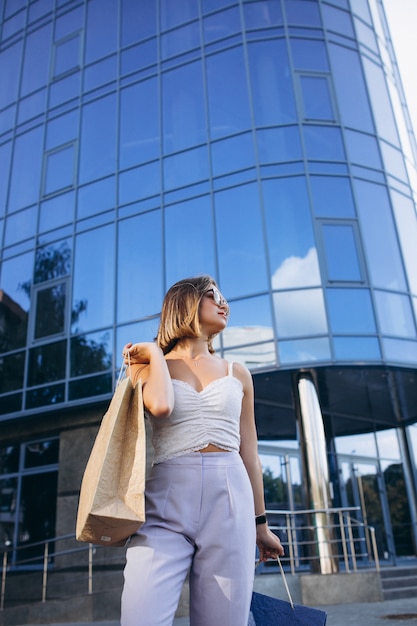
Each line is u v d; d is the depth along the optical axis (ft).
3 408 44.34
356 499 45.01
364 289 38.34
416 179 47.98
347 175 41.98
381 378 38.88
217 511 4.98
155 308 41.29
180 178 44.68
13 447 46.34
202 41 49.06
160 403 4.91
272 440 45.96
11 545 42.52
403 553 43.93
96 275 44.88
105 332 42.45
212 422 5.29
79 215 48.01
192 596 4.94
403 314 38.99
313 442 34.40
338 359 35.83
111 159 48.65
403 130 49.44
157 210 44.50
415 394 42.52
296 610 5.75
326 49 46.98
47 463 43.91
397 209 43.21
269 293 37.86
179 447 5.15
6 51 61.93
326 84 45.57
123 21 54.34
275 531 40.57
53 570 38.09
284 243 39.34
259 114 43.98
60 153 51.96
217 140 44.52
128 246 44.52
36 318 46.11
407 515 45.57
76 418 42.63
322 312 37.09
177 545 4.78
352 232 40.09
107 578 35.29
